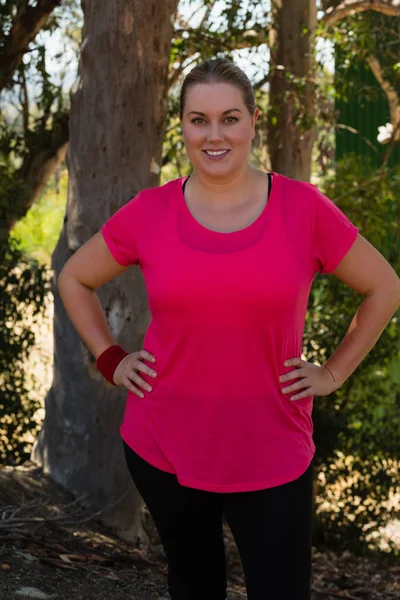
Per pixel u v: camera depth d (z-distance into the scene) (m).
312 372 2.24
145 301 4.94
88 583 3.89
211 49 7.05
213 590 2.40
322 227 2.21
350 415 7.21
